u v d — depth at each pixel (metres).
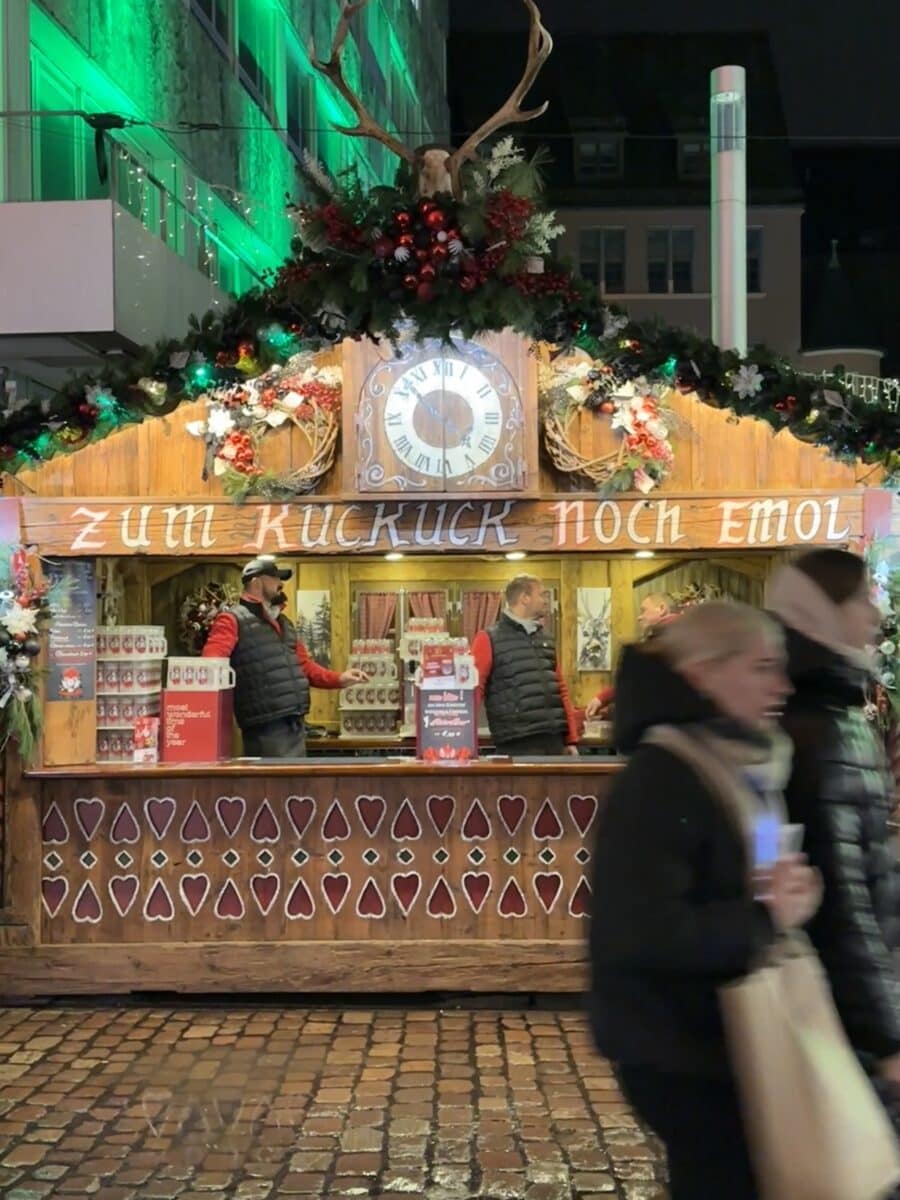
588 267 36.16
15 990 5.91
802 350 34.84
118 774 5.90
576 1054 5.14
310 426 6.01
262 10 18.73
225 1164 4.08
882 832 2.70
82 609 6.16
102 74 12.46
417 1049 5.24
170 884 5.96
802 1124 2.25
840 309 34.34
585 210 36.06
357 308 5.50
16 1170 4.04
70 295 10.58
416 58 29.91
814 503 5.91
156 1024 5.62
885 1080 2.56
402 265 5.49
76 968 5.90
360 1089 4.75
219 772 5.91
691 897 2.33
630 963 2.29
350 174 5.70
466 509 5.99
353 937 5.94
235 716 6.82
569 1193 3.84
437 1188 3.88
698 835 2.34
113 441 6.07
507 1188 3.88
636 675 2.50
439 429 5.90
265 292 5.70
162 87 14.20
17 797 5.95
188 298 12.95
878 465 5.93
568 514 5.98
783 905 2.31
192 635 8.59
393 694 8.61
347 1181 3.94
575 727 7.21
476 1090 4.72
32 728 5.92
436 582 8.83
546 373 6.01
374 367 5.91
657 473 5.95
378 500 5.93
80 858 5.97
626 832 2.36
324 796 5.96
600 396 5.96
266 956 5.89
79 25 12.01
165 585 8.67
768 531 5.94
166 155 14.27
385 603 8.82
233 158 16.91
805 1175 2.24
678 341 5.68
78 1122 4.45
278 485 5.94
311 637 8.79
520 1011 5.80
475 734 6.05
